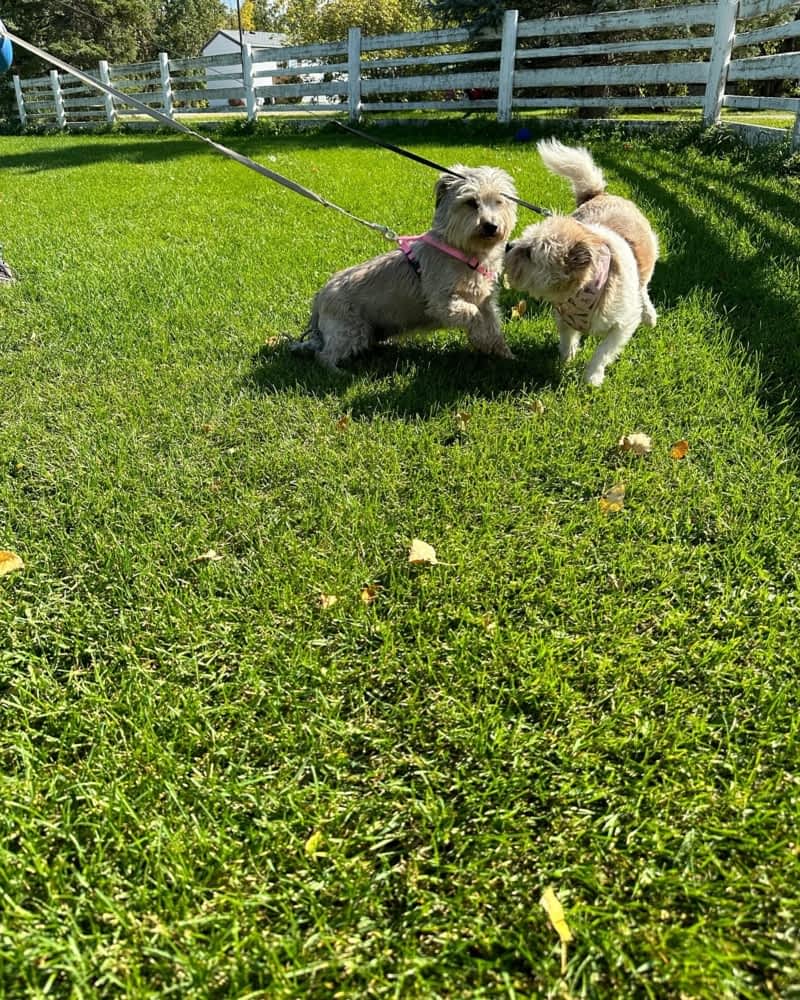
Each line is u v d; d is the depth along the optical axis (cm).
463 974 143
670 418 332
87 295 558
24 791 179
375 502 283
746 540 248
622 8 1712
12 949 146
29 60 3812
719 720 192
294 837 168
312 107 1759
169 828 171
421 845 169
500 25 1427
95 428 349
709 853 159
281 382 396
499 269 409
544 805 175
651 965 141
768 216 634
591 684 205
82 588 248
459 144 1294
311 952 148
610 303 354
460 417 342
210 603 236
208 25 7112
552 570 245
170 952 147
